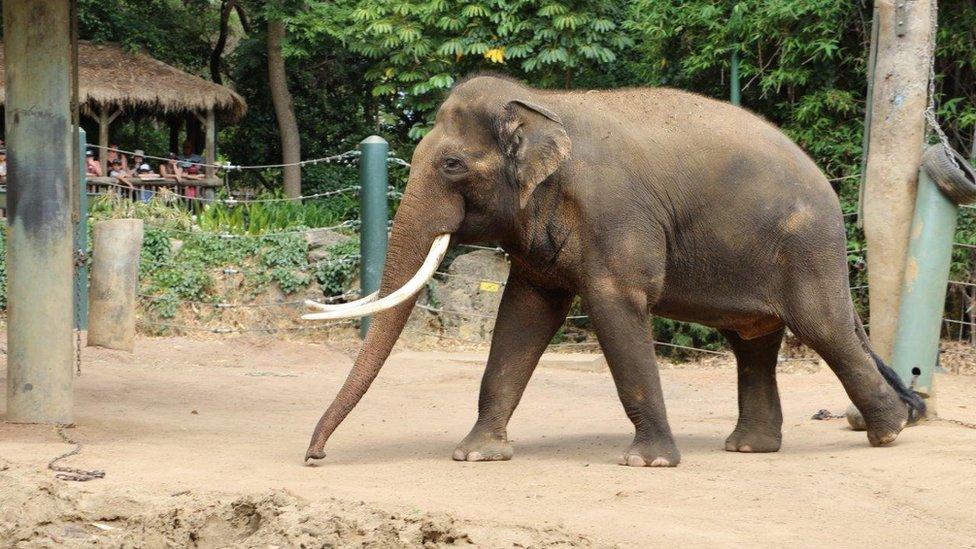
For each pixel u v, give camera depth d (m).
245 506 5.85
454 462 7.55
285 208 19.80
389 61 20.09
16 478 6.29
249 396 11.44
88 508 5.96
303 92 27.00
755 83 17.55
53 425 8.61
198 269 17.41
